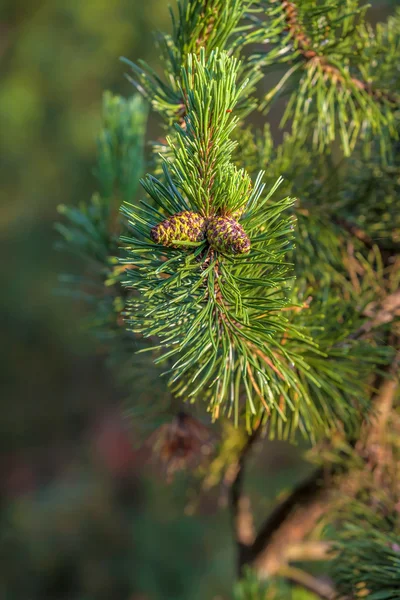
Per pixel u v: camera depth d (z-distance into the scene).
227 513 3.55
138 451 4.54
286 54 0.79
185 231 0.64
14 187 4.61
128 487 4.31
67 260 4.82
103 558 3.79
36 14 4.59
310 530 0.94
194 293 0.66
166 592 3.62
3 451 4.70
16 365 4.81
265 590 0.90
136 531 3.85
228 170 0.64
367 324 0.77
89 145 4.48
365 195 0.84
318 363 0.73
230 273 0.65
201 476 0.95
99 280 0.89
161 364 0.80
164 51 0.77
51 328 4.74
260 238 0.65
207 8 0.72
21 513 4.01
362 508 0.82
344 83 0.79
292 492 0.91
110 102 0.92
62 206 0.90
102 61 4.47
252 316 0.68
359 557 0.77
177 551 3.75
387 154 0.83
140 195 0.92
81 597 3.62
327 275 0.81
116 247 0.86
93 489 4.18
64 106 4.52
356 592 0.77
